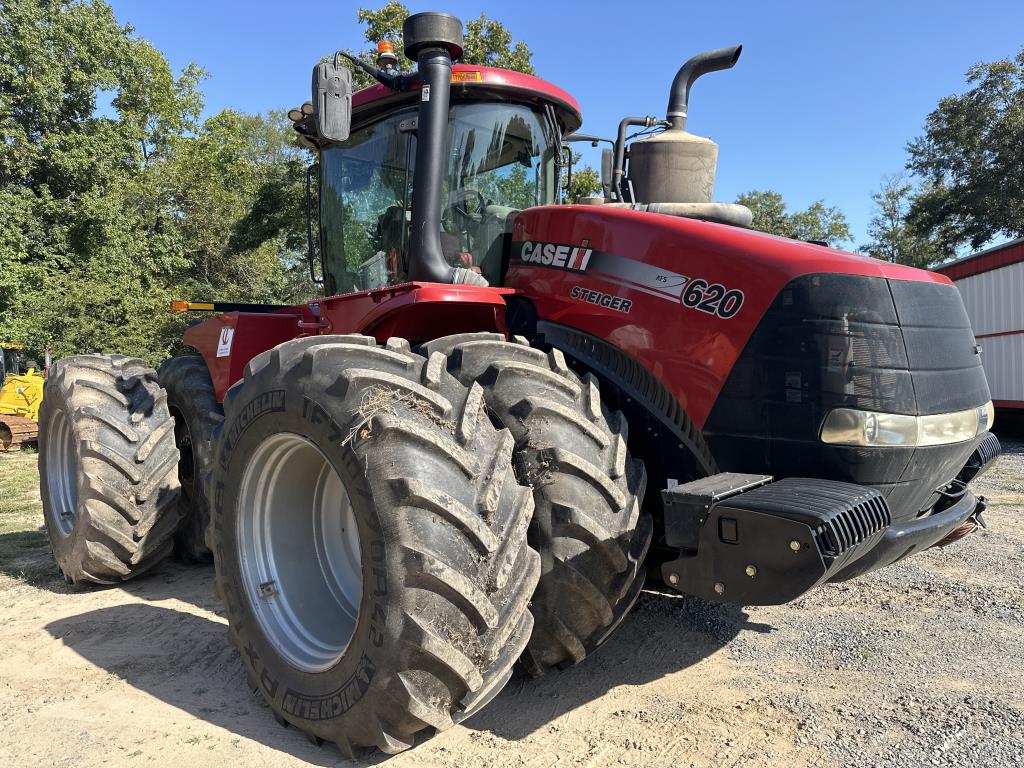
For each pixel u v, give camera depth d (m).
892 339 2.37
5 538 5.63
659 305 2.73
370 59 16.06
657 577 2.90
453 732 2.53
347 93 3.02
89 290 16.92
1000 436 12.30
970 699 2.74
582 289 2.99
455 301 2.90
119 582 4.25
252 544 2.72
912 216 33.25
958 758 2.34
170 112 28.42
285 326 4.52
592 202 3.70
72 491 4.43
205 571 4.62
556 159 3.86
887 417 2.31
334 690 2.29
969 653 3.18
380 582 2.11
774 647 3.26
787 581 2.00
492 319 3.20
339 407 2.29
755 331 2.46
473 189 3.59
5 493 7.82
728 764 2.31
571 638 2.46
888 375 2.33
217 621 3.69
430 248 3.13
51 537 4.41
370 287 4.01
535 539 2.37
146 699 2.82
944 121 31.31
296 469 2.75
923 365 2.43
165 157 28.61
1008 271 12.41
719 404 2.54
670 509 2.24
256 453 2.64
